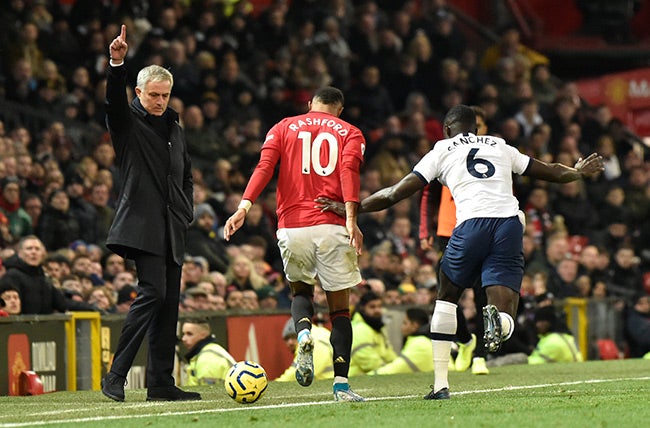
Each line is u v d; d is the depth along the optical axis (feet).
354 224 89.66
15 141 178.70
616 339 197.47
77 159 193.77
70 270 149.69
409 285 192.65
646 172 290.15
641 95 343.67
